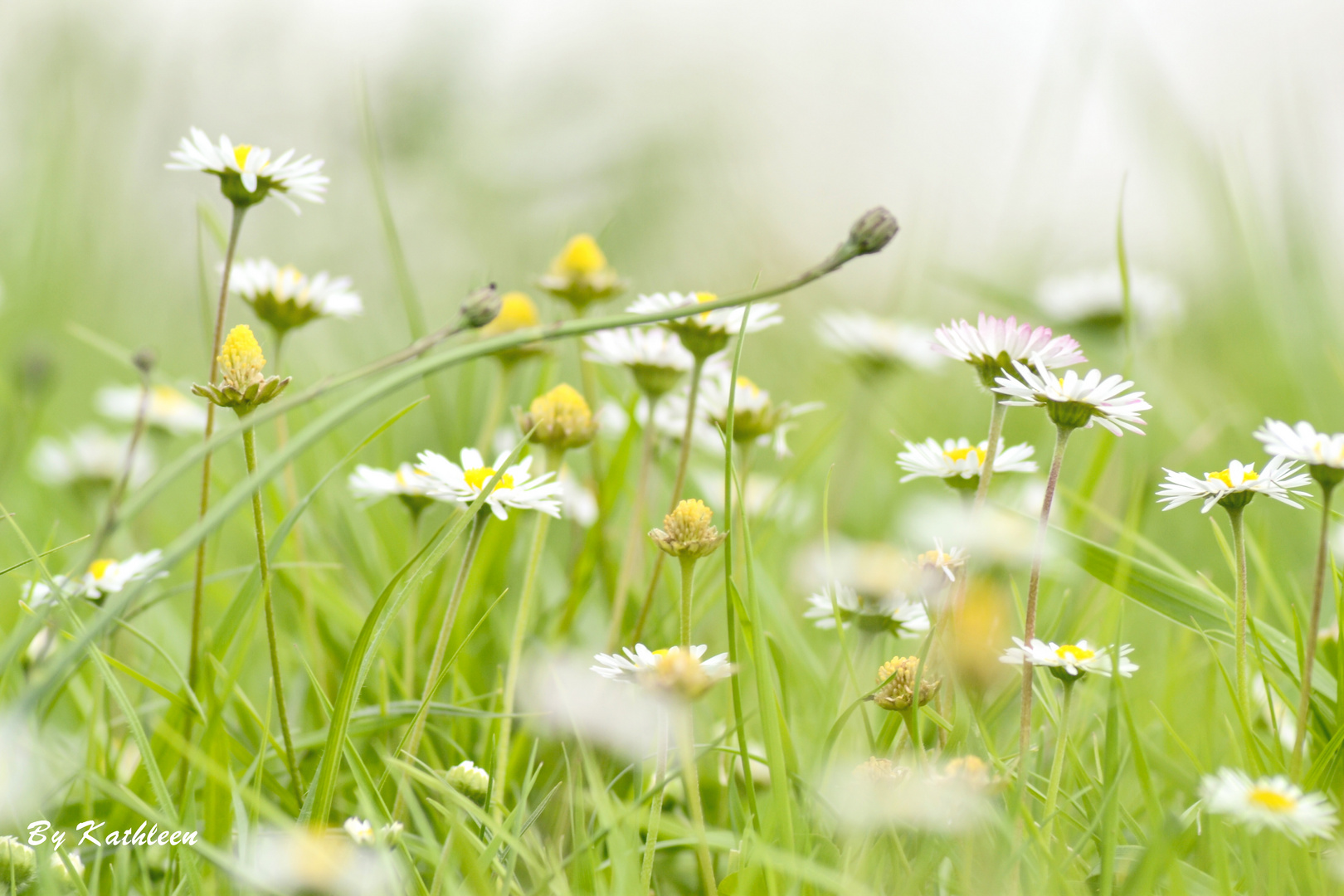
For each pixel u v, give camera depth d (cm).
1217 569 101
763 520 98
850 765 86
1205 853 85
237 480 100
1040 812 86
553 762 89
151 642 87
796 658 92
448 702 90
